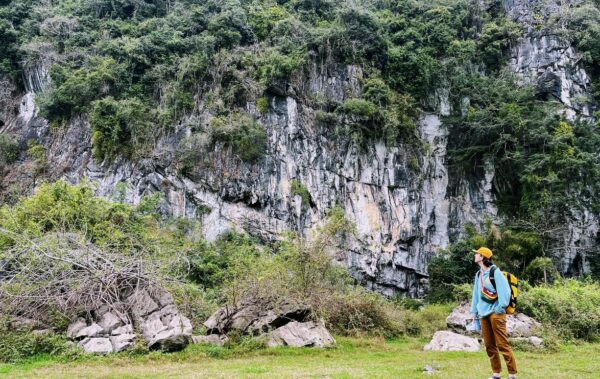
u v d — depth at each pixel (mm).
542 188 32312
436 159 36438
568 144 33281
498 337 7445
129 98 34250
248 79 34031
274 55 34156
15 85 39219
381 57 36938
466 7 42344
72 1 42594
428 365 9469
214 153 32531
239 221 31672
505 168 34969
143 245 16391
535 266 28281
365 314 15203
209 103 33469
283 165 32969
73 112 35250
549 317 14414
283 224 31938
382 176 34500
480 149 35312
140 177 32094
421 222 34719
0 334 10664
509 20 41812
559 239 31031
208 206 31719
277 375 8469
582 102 37312
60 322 11297
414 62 36781
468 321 14906
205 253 25734
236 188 31922
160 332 11086
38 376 8586
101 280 11719
